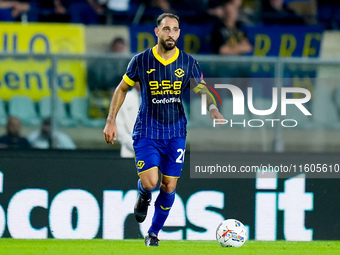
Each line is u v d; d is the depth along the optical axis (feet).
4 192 78.69
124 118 86.22
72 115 85.81
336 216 81.66
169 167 60.59
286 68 87.35
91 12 123.85
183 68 59.00
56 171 79.36
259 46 115.14
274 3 125.18
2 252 55.47
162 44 57.57
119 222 79.66
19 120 85.97
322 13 131.03
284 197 81.25
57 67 84.74
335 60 87.40
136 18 125.08
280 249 63.82
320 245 73.26
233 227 65.00
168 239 79.61
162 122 59.62
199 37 114.11
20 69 85.40
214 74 87.15
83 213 79.41
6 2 120.57
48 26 108.47
